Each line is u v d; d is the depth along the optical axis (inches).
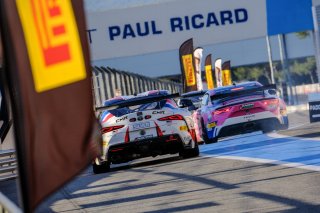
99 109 1681.8
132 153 1712.6
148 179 1402.6
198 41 3508.9
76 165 549.0
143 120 1699.1
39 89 542.0
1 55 543.5
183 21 3499.0
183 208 946.7
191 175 1343.5
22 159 536.4
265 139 1989.4
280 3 3454.7
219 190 1075.9
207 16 3501.5
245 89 2066.9
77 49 552.1
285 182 1058.1
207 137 2142.0
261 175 1182.9
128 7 3484.3
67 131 547.2
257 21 3476.9
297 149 1537.9
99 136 558.6
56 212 1094.4
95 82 3378.4
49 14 548.1
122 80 3949.3
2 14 538.6
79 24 553.0
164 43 3501.5
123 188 1310.3
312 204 844.6
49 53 546.0
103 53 3484.3
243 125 2043.6
